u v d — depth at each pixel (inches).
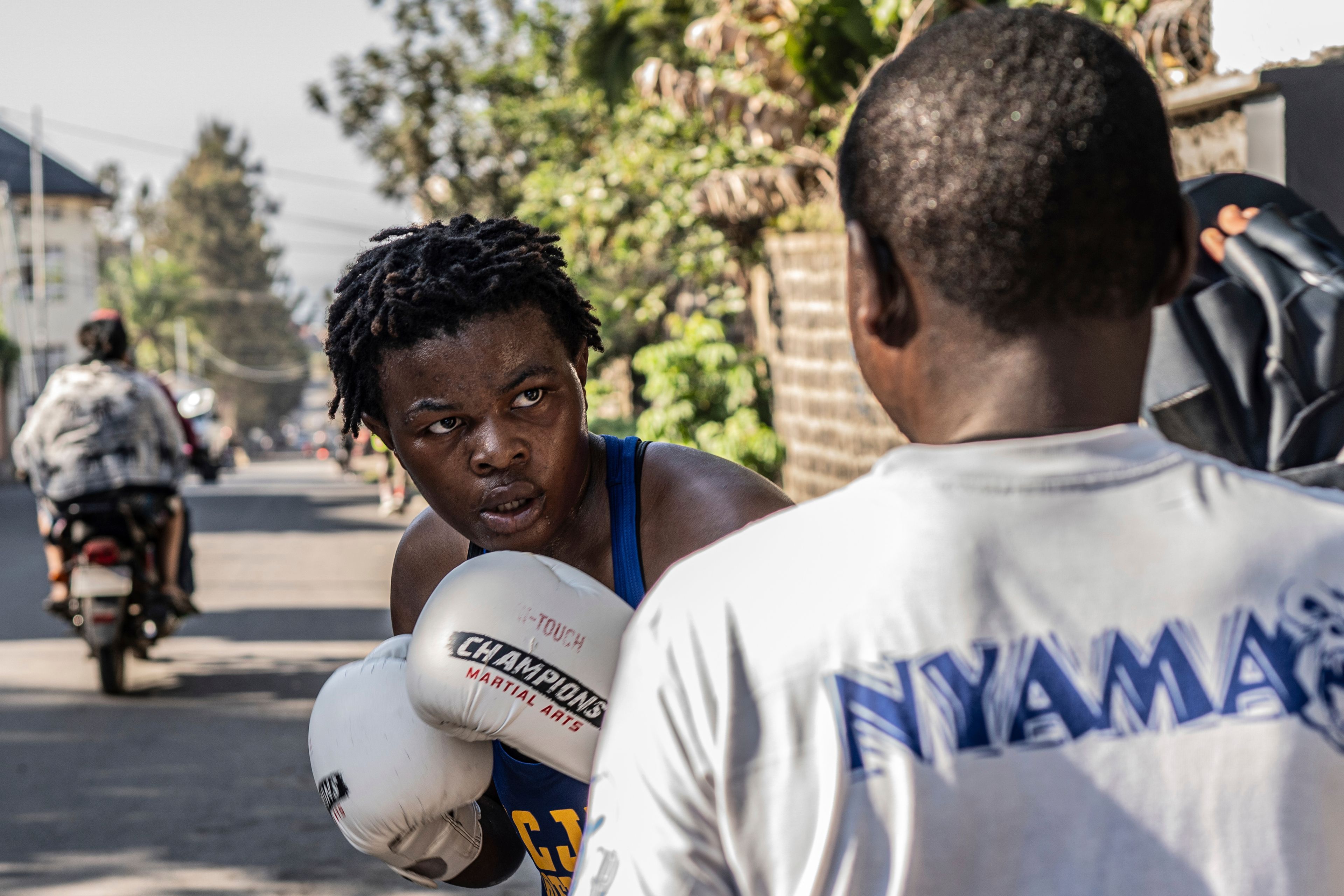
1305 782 34.3
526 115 637.3
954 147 36.4
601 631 52.1
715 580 36.9
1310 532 36.4
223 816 177.3
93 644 244.1
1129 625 34.9
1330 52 112.6
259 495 790.5
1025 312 36.7
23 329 1397.6
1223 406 85.4
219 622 329.4
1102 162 35.9
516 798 57.2
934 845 33.7
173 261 3137.3
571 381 58.2
